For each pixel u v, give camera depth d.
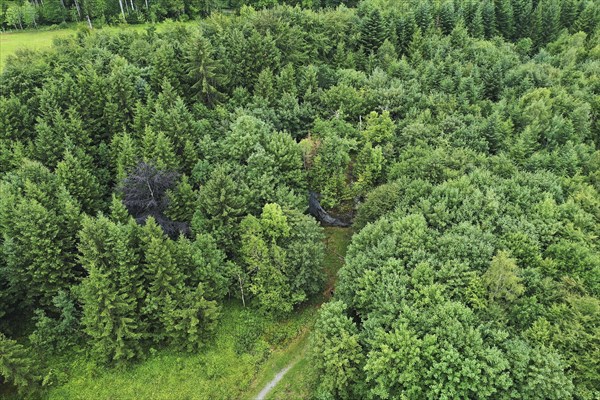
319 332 51.97
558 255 53.81
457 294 50.91
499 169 69.12
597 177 68.00
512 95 89.25
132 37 100.44
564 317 47.72
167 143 70.62
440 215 59.50
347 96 85.81
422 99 86.12
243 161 73.69
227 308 64.62
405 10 116.75
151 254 56.09
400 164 72.44
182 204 68.44
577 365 44.84
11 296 58.91
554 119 78.81
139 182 64.69
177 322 58.09
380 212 66.25
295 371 57.84
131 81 82.44
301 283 62.34
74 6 132.50
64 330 57.91
